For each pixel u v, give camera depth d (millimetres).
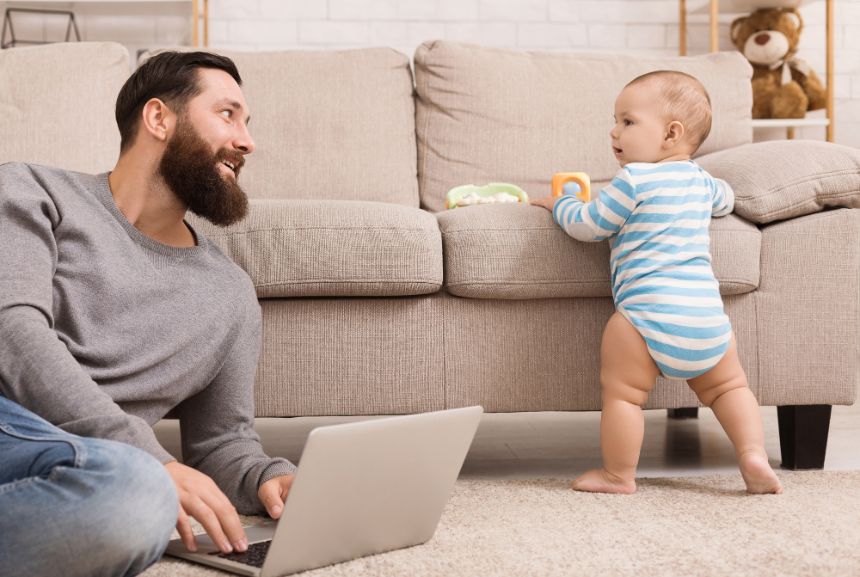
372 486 1124
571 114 2441
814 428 1820
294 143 2365
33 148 2117
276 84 2406
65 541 892
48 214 1232
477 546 1248
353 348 1752
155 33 3850
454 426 1188
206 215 1383
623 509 1467
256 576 1074
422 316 1767
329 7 3830
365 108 2414
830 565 1161
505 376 1784
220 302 1364
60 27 3793
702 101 1793
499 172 2404
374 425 1078
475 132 2422
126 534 913
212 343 1345
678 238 1658
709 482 1680
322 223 1707
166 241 1393
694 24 3953
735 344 1696
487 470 1875
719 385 1685
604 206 1675
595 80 2484
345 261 1693
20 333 1085
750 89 2531
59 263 1234
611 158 2432
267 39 3826
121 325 1259
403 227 1714
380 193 2369
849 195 1824
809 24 4043
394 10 3846
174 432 2348
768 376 1812
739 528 1338
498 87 2443
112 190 1352
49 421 1054
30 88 2178
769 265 1820
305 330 1744
